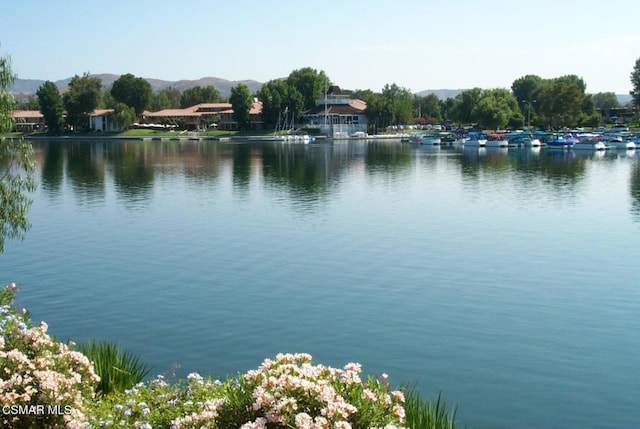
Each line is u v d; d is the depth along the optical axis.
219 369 23.17
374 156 131.38
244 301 30.89
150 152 146.00
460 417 19.69
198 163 113.38
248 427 9.67
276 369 11.09
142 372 19.52
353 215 55.62
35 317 28.69
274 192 71.56
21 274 35.69
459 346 25.34
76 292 32.28
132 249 41.84
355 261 38.59
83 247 42.44
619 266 37.25
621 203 62.44
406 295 31.81
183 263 38.09
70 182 81.81
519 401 20.75
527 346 25.28
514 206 60.91
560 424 19.30
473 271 36.25
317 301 30.89
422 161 117.19
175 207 60.41
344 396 10.84
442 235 46.47
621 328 27.22
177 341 25.84
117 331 26.97
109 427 12.48
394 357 24.34
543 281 34.19
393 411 10.70
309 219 53.53
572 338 26.11
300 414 9.59
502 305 30.27
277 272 36.09
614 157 125.00
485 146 157.38
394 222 52.06
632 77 185.50
